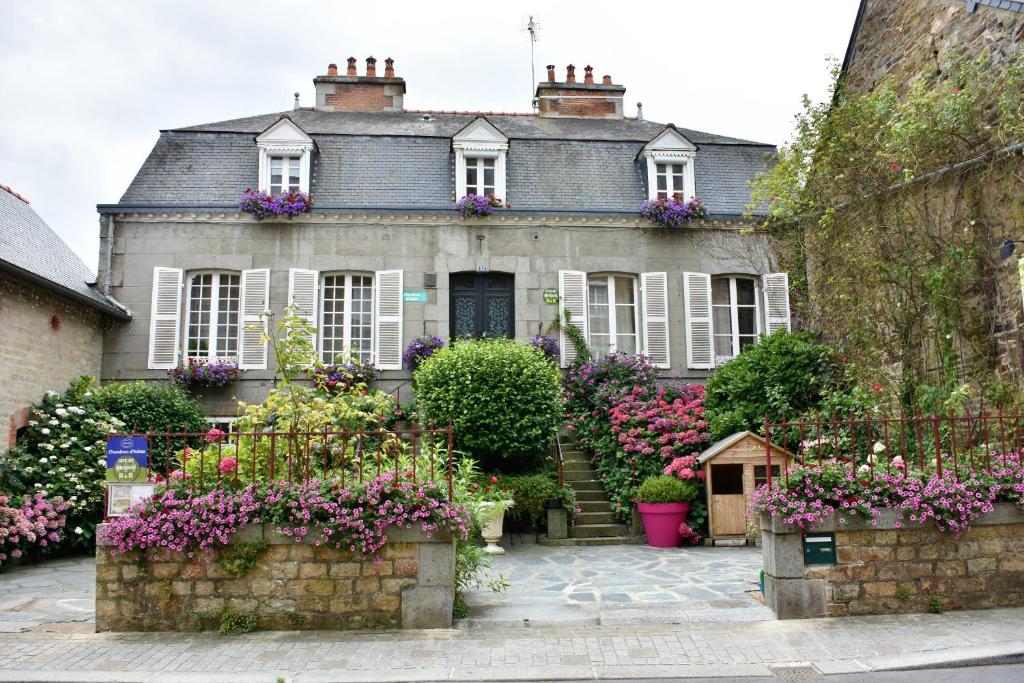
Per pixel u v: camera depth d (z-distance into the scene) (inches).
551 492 397.1
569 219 547.2
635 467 428.8
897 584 232.7
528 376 409.1
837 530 233.5
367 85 660.7
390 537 225.8
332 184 543.5
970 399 323.3
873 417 361.1
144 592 223.3
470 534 259.0
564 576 307.0
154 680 182.1
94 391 441.1
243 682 181.3
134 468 229.9
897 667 187.5
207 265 521.0
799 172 414.9
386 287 531.2
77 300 446.3
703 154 593.3
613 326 553.0
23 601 271.6
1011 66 308.5
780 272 549.6
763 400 427.2
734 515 385.1
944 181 351.9
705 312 550.0
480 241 542.6
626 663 195.6
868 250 378.3
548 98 673.6
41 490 366.6
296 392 280.7
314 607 223.5
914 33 396.8
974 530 236.8
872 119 377.4
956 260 339.3
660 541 383.9
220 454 237.1
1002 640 201.3
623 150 588.1
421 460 263.4
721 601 253.8
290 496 226.1
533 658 199.3
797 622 226.7
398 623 224.2
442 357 421.4
